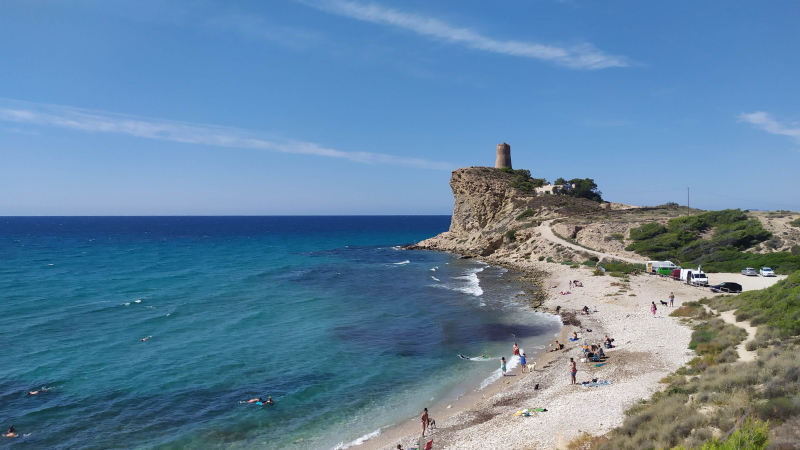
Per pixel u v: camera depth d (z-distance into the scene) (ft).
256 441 67.87
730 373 60.44
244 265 275.39
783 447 34.37
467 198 359.66
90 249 384.88
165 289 188.65
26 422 72.49
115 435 69.10
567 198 334.24
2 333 120.67
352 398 83.05
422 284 201.05
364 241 511.40
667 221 247.29
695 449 38.96
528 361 99.86
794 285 95.61
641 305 134.00
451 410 77.15
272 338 118.73
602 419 60.59
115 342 113.91
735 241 205.05
